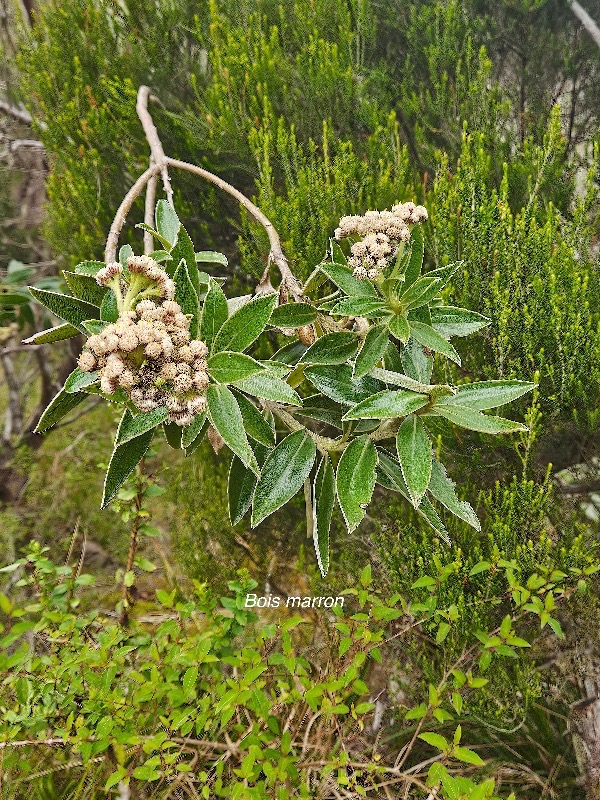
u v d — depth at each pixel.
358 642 0.68
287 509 0.91
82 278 0.43
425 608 0.63
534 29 0.87
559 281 0.67
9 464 1.27
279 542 0.94
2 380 1.52
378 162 0.82
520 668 0.75
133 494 0.80
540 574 0.70
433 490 0.50
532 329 0.67
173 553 1.03
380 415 0.44
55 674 0.66
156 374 0.38
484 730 0.78
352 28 0.91
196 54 0.94
